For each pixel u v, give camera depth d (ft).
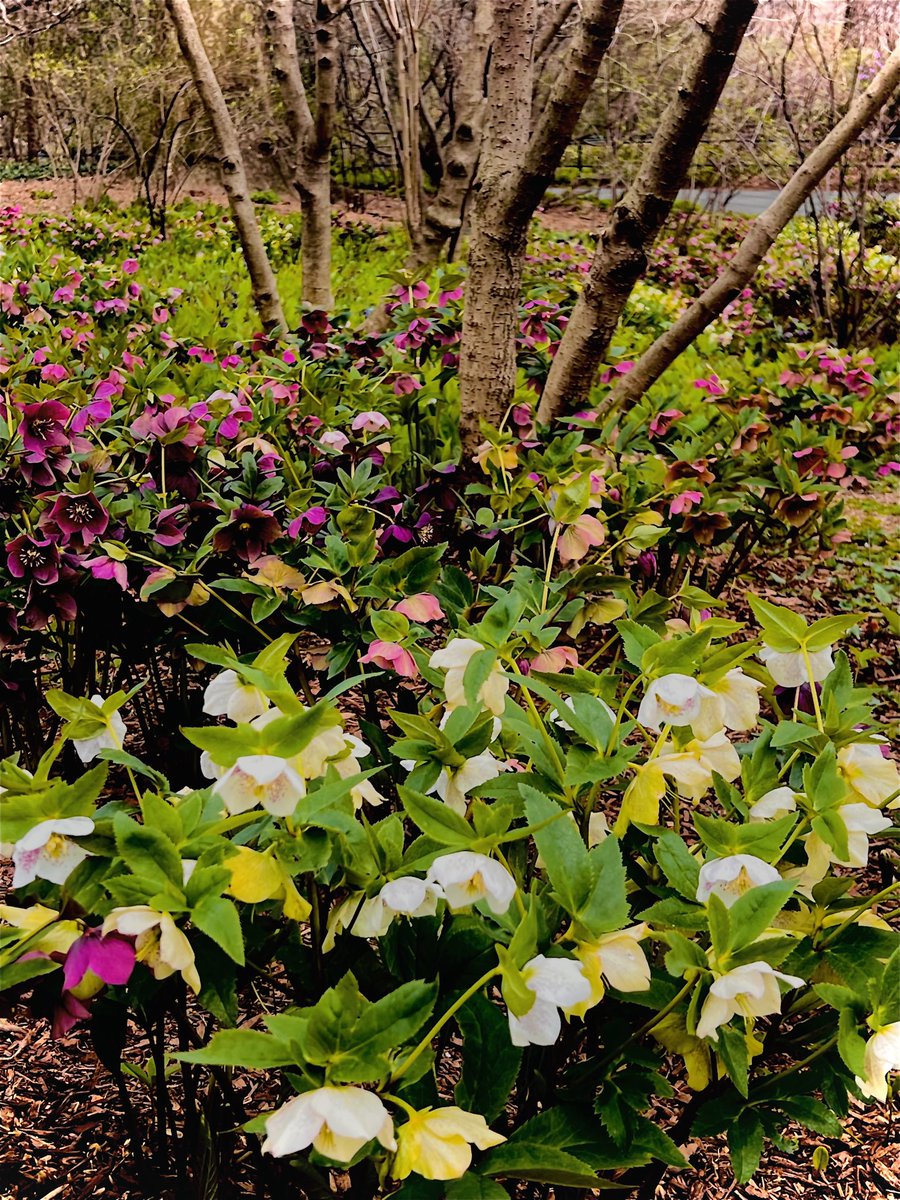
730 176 43.93
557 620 6.17
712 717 3.84
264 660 3.74
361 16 38.60
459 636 5.13
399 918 3.59
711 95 9.05
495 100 9.46
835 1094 3.80
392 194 59.82
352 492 7.69
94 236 36.55
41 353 12.30
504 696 4.02
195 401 9.61
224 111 15.96
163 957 2.92
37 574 7.09
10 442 7.47
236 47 42.45
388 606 6.43
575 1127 3.59
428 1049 3.14
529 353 13.46
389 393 11.40
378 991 3.92
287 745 3.19
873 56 26.91
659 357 11.98
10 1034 6.16
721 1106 3.87
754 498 11.63
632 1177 4.54
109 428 8.62
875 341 28.78
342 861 3.53
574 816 4.03
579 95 8.71
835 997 3.32
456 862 3.14
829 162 11.30
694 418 12.03
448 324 12.48
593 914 3.21
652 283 37.78
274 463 8.35
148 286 24.30
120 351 11.32
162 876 3.03
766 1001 3.17
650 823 3.63
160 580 6.72
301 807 3.26
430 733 3.83
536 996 2.89
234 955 2.90
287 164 49.93
